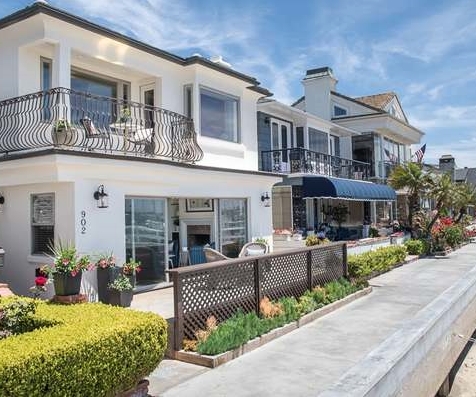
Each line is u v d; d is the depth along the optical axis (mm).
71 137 11531
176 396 6965
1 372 4594
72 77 14195
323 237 23781
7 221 12930
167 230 14359
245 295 10766
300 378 7684
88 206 11648
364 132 36250
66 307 7266
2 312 6461
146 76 15516
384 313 12438
